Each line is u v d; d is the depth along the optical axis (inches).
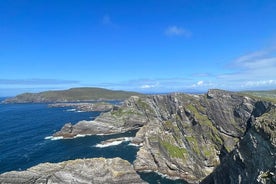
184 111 4222.4
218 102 4111.7
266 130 1892.2
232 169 2267.5
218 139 3838.6
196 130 4013.3
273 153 1776.6
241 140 2187.5
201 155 3661.4
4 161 4212.6
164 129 4165.8
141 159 3855.8
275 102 2716.5
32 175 2800.2
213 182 2706.7
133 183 3011.8
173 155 3698.3
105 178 2928.2
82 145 5334.6
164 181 3454.7
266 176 1765.5
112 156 4554.6
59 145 5319.9
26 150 4894.2
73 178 2847.0
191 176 3533.5
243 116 3772.1
